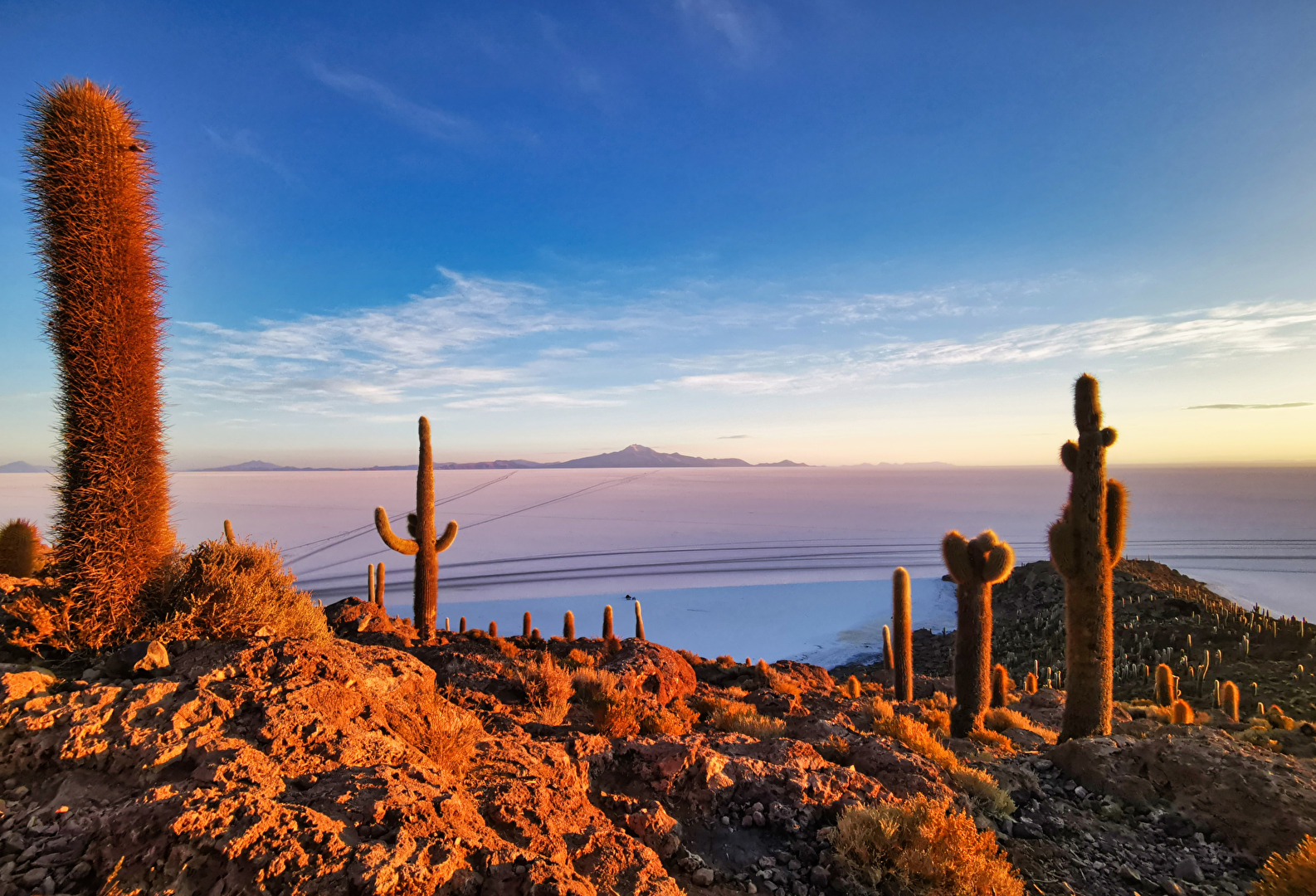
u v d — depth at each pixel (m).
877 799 7.05
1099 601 12.00
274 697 5.07
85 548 5.92
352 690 5.58
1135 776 8.84
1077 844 7.43
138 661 5.32
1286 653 40.53
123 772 4.12
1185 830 7.74
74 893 3.28
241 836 3.46
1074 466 12.60
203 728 4.53
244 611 6.55
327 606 18.58
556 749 6.72
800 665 25.91
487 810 4.83
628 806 6.20
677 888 4.71
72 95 5.98
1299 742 12.03
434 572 21.17
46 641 5.68
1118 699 37.81
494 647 17.17
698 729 11.42
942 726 14.15
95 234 5.92
